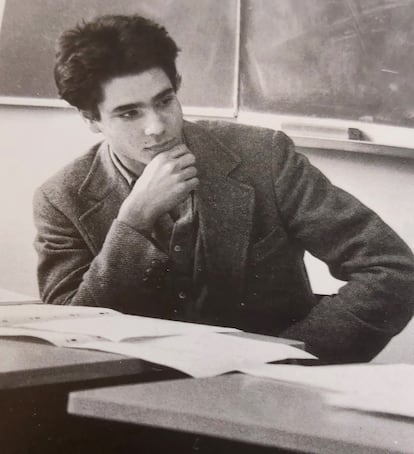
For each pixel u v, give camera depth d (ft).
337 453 0.88
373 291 3.09
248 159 3.35
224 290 3.17
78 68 3.14
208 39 3.51
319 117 3.47
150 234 3.04
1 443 1.68
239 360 1.39
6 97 3.56
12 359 1.21
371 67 3.48
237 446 1.39
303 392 1.18
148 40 3.16
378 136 3.43
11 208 3.46
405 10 3.47
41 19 3.53
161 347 1.43
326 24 3.51
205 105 3.50
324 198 3.29
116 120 3.17
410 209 3.36
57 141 3.49
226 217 3.25
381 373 1.34
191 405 1.02
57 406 1.65
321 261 3.27
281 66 3.52
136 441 1.68
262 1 3.55
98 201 3.30
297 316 3.22
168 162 3.14
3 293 2.67
